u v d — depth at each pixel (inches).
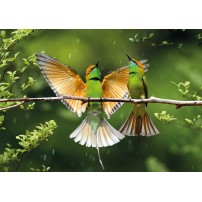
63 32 733.9
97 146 383.2
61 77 376.2
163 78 704.4
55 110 700.0
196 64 685.9
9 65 455.8
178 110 661.9
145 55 731.4
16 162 487.2
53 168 711.7
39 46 693.3
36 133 430.6
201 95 663.8
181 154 679.7
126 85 393.4
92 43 745.0
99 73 388.5
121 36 745.6
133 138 721.6
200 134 647.1
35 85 512.7
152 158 652.7
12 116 694.5
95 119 386.9
